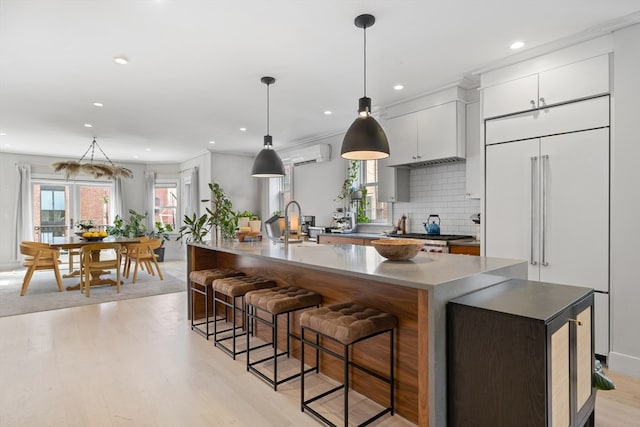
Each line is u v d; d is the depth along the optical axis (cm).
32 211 768
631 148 255
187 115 490
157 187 910
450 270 192
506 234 324
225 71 344
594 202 274
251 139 646
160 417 202
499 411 148
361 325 186
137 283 579
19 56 305
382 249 226
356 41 288
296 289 270
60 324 370
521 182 315
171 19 251
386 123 466
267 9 241
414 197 488
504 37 284
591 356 184
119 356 286
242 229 398
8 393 228
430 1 235
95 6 234
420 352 164
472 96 392
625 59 259
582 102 281
